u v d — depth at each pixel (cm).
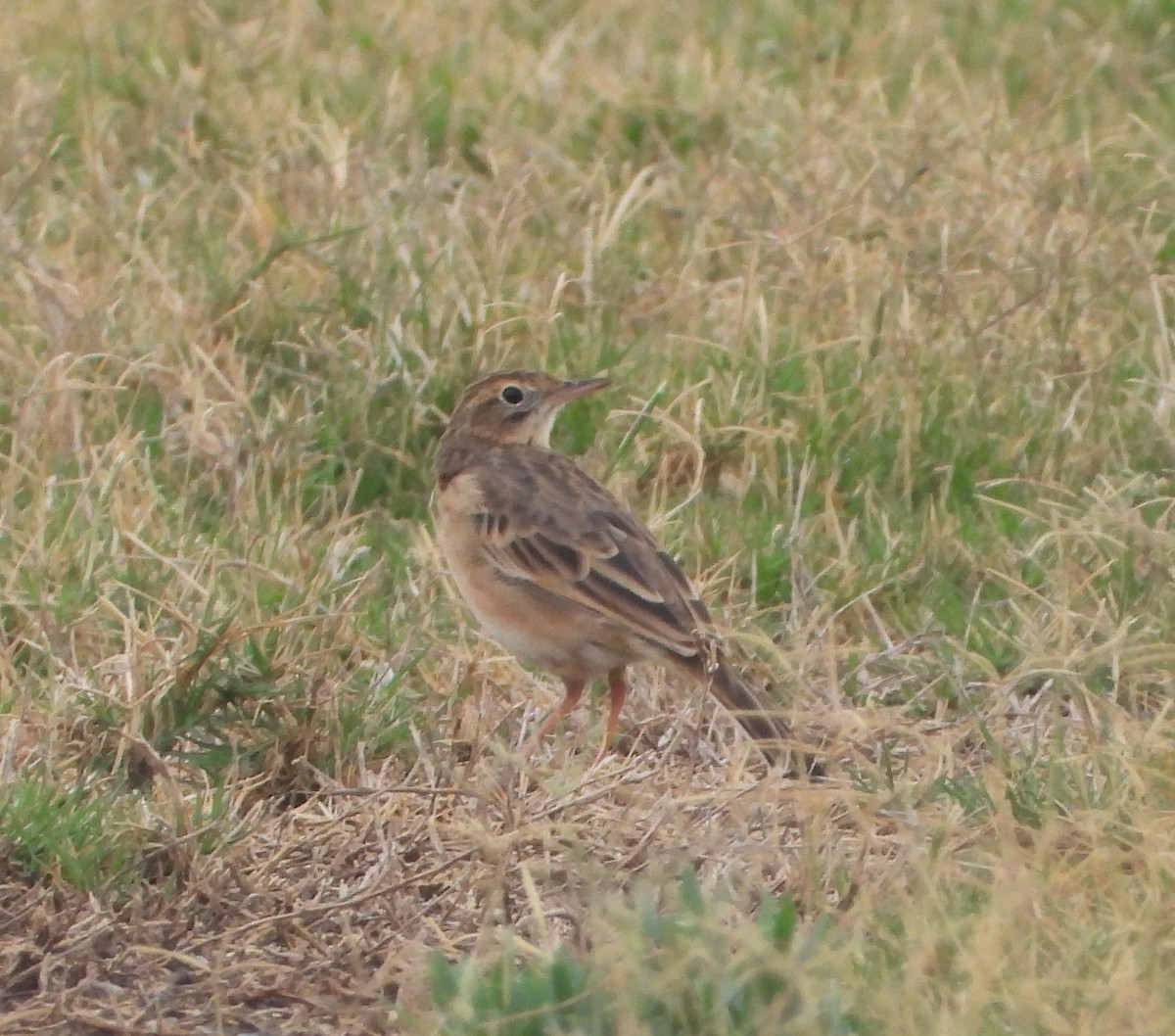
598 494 1195
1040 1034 834
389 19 2009
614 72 1950
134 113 1844
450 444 1253
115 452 1357
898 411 1455
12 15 1992
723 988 821
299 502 1352
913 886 955
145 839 1041
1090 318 1564
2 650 1188
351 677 1193
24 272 1526
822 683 1216
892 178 1727
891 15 2102
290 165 1714
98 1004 933
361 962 962
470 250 1609
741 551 1331
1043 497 1384
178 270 1573
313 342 1498
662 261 1653
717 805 1063
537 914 909
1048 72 1983
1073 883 941
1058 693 1152
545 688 1241
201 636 1165
